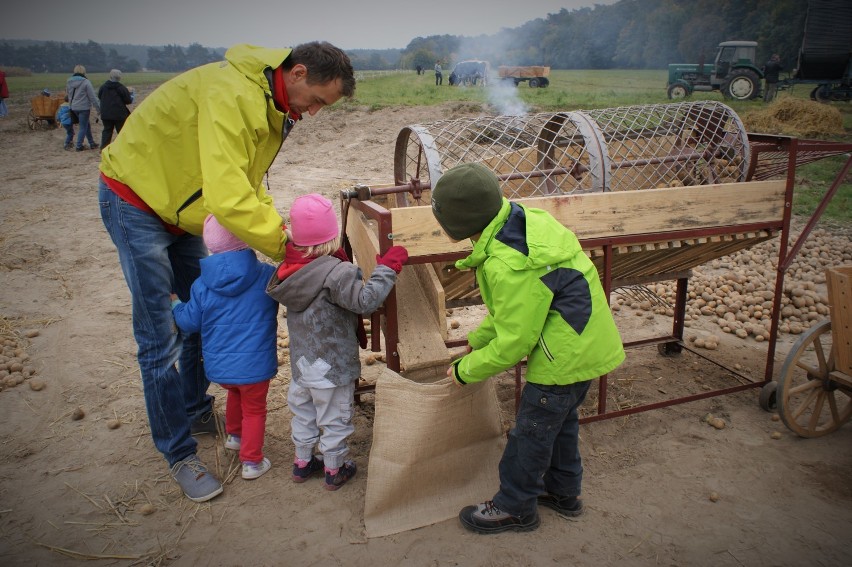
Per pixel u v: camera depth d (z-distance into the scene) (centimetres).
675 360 496
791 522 309
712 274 695
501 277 250
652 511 320
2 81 2269
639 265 419
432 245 321
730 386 452
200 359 379
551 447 284
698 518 314
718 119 410
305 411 328
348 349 311
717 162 415
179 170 295
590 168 363
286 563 288
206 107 276
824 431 384
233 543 302
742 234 389
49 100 2003
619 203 350
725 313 579
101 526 317
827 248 746
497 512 302
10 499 338
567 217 343
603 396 380
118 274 696
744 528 306
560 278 259
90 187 1142
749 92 2098
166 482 351
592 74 5206
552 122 406
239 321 317
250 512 323
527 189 448
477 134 392
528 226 258
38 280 676
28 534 311
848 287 337
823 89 2025
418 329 340
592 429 396
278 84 291
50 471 363
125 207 299
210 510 326
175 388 332
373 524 307
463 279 377
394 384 297
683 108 422
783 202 384
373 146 1449
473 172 253
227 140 274
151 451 381
